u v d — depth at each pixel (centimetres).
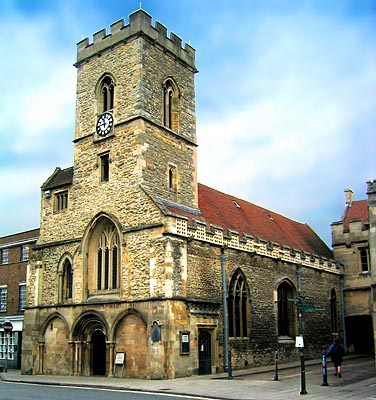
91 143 3184
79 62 3400
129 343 2716
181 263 2706
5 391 2119
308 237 4675
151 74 3131
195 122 3450
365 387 2089
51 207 3309
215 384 2250
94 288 2994
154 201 2766
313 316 3812
